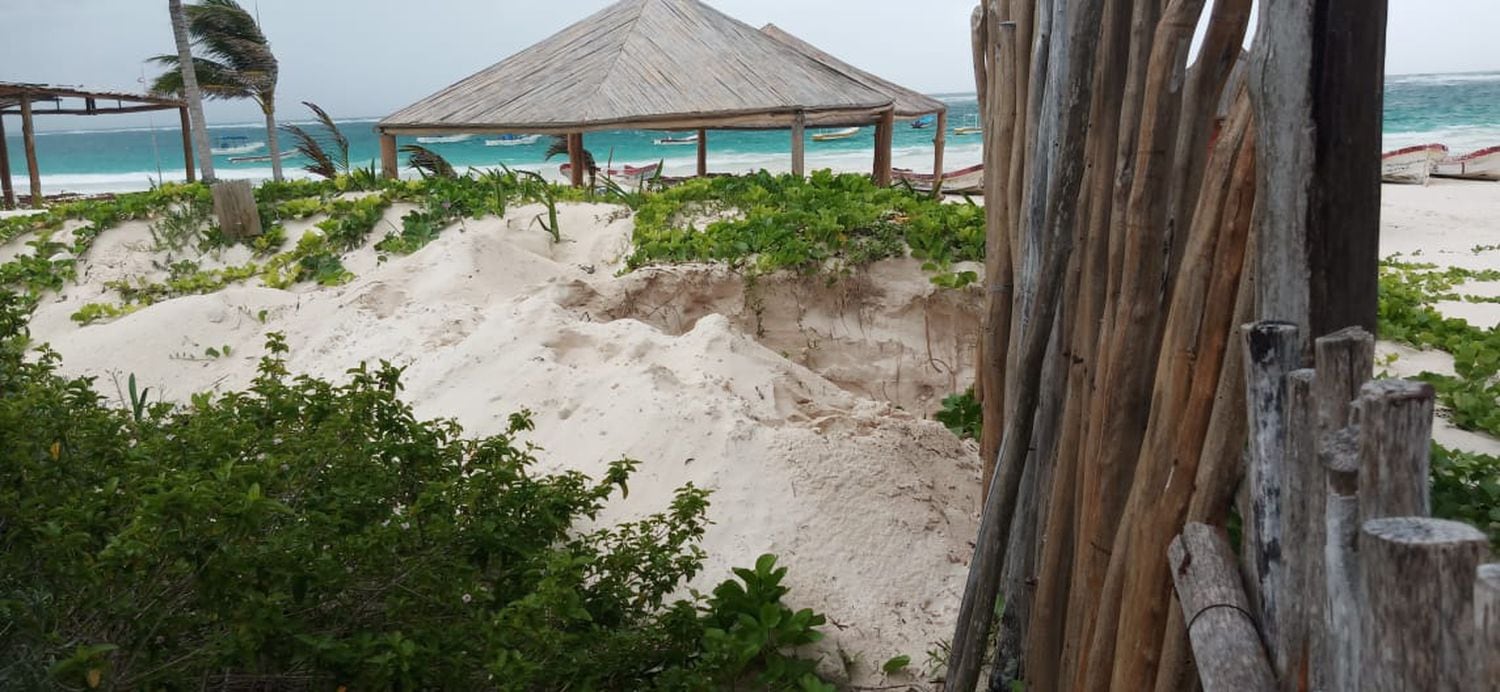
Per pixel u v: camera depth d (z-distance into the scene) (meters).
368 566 3.40
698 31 14.45
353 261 10.34
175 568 2.98
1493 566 1.41
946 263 8.31
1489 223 19.00
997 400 4.75
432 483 3.70
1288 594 2.12
